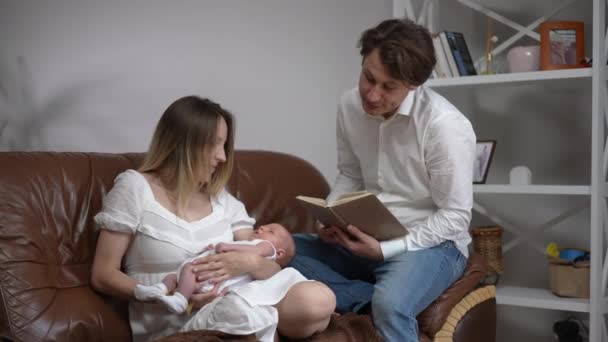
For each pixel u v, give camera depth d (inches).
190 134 80.8
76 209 82.0
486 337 91.1
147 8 149.9
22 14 164.2
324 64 133.2
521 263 124.0
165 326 77.2
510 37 122.1
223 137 82.8
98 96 157.0
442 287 86.4
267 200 101.9
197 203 84.7
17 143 166.2
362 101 87.8
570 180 119.8
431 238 86.9
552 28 109.0
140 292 73.8
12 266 73.9
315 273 90.8
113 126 156.0
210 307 72.6
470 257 95.5
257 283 74.6
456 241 89.5
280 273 77.2
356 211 83.2
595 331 103.0
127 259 80.3
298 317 73.2
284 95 137.2
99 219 77.7
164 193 81.7
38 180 80.4
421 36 82.4
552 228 121.3
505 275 125.3
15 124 166.4
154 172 83.0
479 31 124.2
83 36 157.6
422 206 93.0
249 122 140.9
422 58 81.3
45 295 74.7
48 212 79.7
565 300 106.4
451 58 113.0
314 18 133.5
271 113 138.6
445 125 86.5
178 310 73.5
